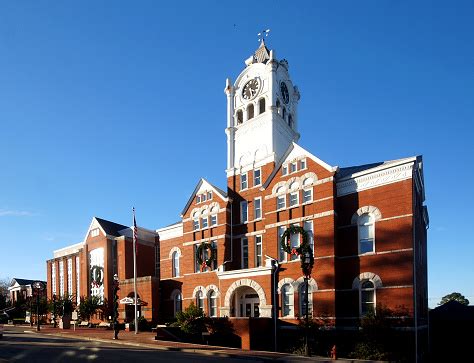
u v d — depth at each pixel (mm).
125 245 56281
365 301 30938
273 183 37812
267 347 32844
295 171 36344
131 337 37312
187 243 45219
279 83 45625
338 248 32844
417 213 32344
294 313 33531
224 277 38500
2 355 26328
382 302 29781
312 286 32875
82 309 55375
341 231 33062
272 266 34969
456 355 38219
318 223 33625
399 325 28453
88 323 55625
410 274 28844
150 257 59156
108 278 56562
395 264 29641
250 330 31625
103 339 35438
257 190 41000
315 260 33156
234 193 43094
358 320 30641
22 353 27109
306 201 34938
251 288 38094
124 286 52531
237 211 42375
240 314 38156
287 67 47781
